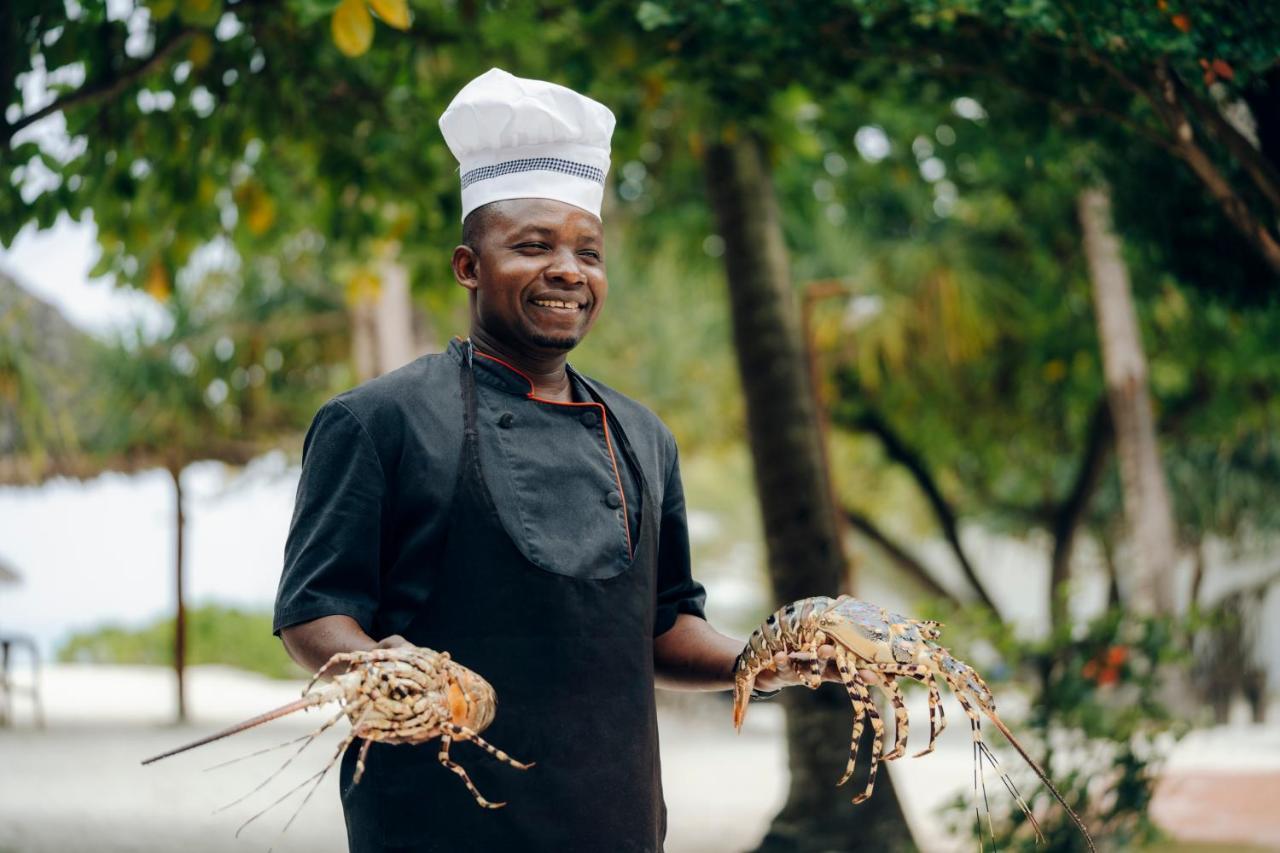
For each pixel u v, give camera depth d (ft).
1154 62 14.15
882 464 65.87
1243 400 55.42
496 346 7.65
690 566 8.40
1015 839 20.67
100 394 45.27
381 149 22.18
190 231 22.63
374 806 7.27
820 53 17.90
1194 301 22.97
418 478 7.23
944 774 35.45
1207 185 15.17
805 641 7.25
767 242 24.73
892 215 53.57
